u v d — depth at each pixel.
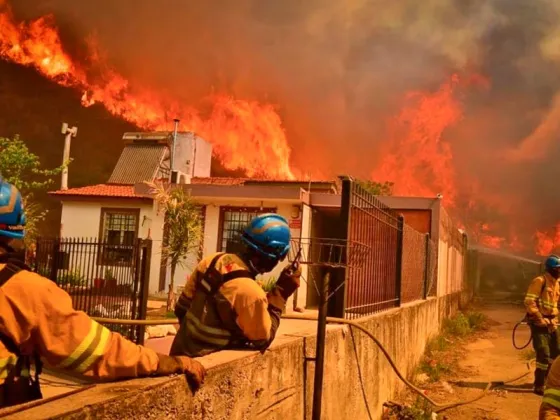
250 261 3.25
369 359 6.19
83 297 8.01
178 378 2.52
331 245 5.30
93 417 2.04
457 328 15.83
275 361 3.65
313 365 4.44
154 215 17.67
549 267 8.26
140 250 7.88
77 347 1.90
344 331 5.28
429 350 11.66
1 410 1.82
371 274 7.16
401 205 15.78
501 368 10.30
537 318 8.12
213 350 3.18
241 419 3.16
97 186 22.41
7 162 15.39
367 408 6.06
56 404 2.00
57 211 44.50
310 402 4.34
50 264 8.49
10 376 1.84
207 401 2.78
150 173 24.52
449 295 18.17
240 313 3.07
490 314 24.09
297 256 3.44
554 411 2.74
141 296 7.68
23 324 1.82
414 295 10.91
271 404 3.58
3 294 1.79
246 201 16.36
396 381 7.72
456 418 6.91
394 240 8.60
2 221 1.91
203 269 3.24
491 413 7.15
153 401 2.35
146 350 2.31
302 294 13.66
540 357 8.16
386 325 7.10
